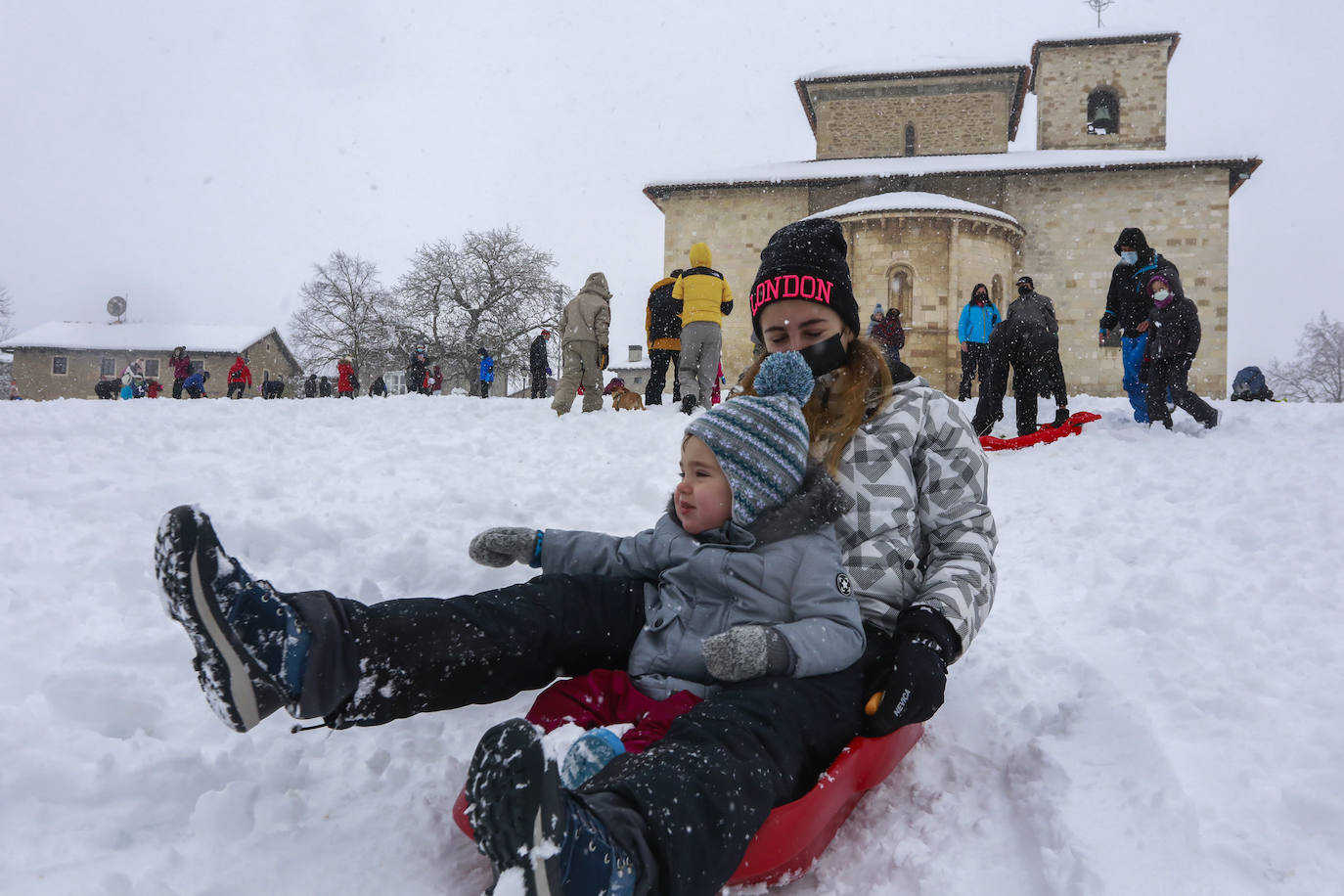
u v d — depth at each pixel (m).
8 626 2.82
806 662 1.85
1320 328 54.78
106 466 5.52
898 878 1.92
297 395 57.38
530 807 1.22
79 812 1.90
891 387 2.36
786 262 2.44
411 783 2.13
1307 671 2.80
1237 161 29.08
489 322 44.56
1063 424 8.42
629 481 5.59
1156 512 5.23
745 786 1.59
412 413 9.86
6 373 60.41
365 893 1.71
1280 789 2.10
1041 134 34.19
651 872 1.43
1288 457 6.45
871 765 1.96
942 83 34.06
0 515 4.20
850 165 32.41
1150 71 33.31
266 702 1.66
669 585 2.20
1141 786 2.09
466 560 3.69
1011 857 1.99
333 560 3.74
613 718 2.06
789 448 2.07
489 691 1.98
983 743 2.54
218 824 1.87
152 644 2.75
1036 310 8.60
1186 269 29.67
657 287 11.46
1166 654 3.04
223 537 3.73
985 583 2.18
